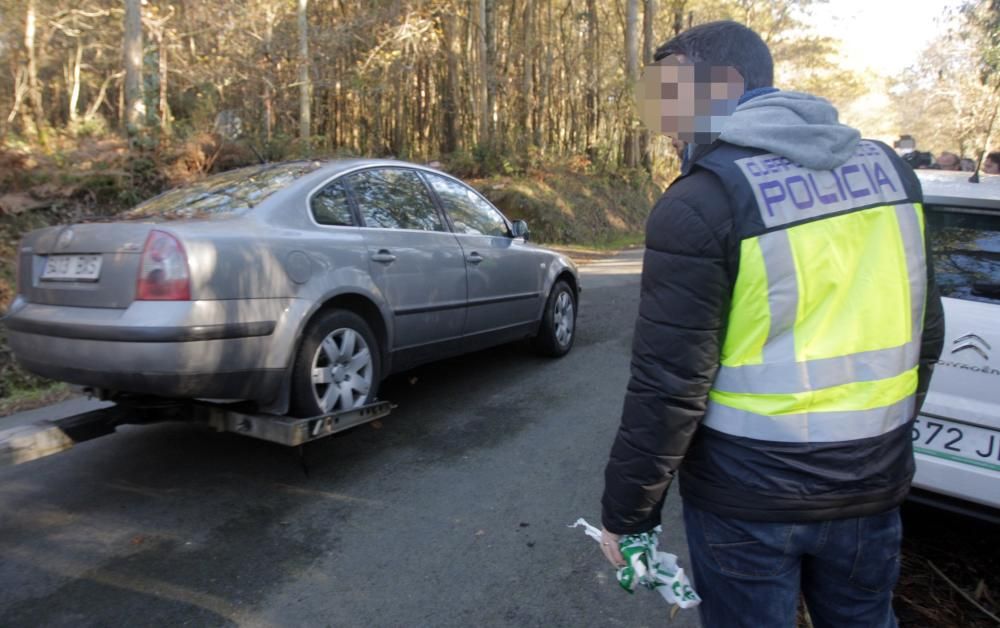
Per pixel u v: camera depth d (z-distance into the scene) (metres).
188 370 3.24
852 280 1.46
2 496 3.72
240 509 3.57
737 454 1.49
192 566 3.05
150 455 4.29
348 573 3.00
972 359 2.77
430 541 3.27
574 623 2.68
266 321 3.54
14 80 21.97
